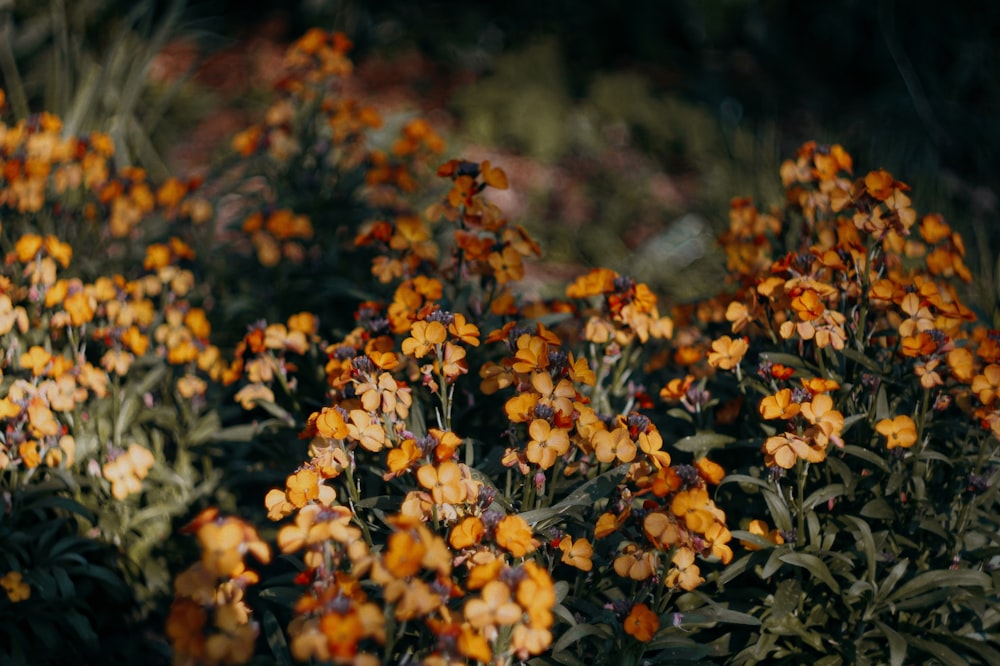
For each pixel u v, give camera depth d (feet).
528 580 2.28
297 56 4.15
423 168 5.08
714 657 2.79
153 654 3.08
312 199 3.95
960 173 6.18
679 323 3.43
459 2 8.48
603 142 6.57
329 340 3.71
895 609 2.73
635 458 2.67
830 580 2.67
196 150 6.18
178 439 3.33
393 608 2.39
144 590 3.15
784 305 2.91
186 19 8.07
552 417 2.61
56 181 3.75
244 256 4.06
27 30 5.73
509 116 6.63
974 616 2.87
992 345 2.82
